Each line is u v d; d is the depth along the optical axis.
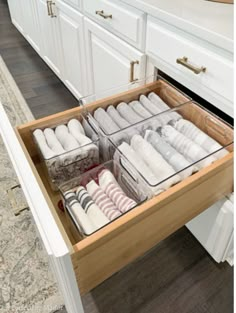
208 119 0.84
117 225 0.54
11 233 1.13
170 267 1.01
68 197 0.67
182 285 0.97
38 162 0.86
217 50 0.69
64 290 0.60
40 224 0.49
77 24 1.32
